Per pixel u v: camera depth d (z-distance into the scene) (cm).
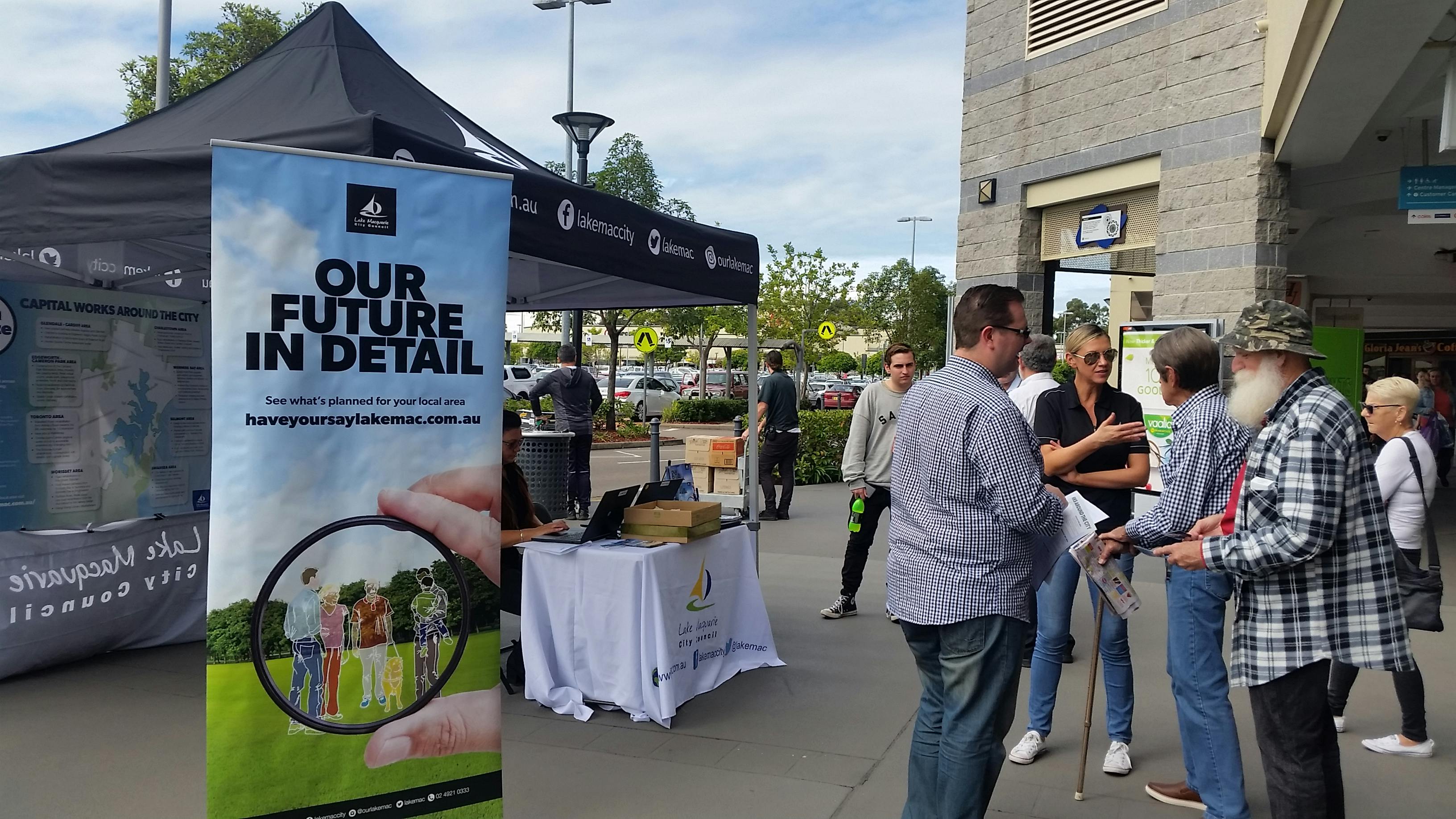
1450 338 1886
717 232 535
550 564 470
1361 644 260
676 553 468
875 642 591
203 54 2186
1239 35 807
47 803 364
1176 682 339
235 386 275
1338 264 1366
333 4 483
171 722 451
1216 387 338
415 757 305
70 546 524
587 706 464
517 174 371
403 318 299
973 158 1109
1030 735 412
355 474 293
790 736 436
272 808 284
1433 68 661
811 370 5009
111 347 539
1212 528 308
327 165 286
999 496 285
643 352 2014
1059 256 1026
